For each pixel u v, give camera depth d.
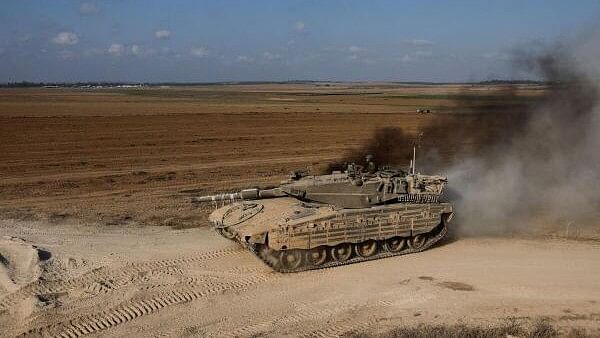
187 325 14.08
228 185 32.38
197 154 42.72
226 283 16.80
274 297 15.80
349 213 18.16
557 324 13.99
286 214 18.08
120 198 28.92
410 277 17.28
